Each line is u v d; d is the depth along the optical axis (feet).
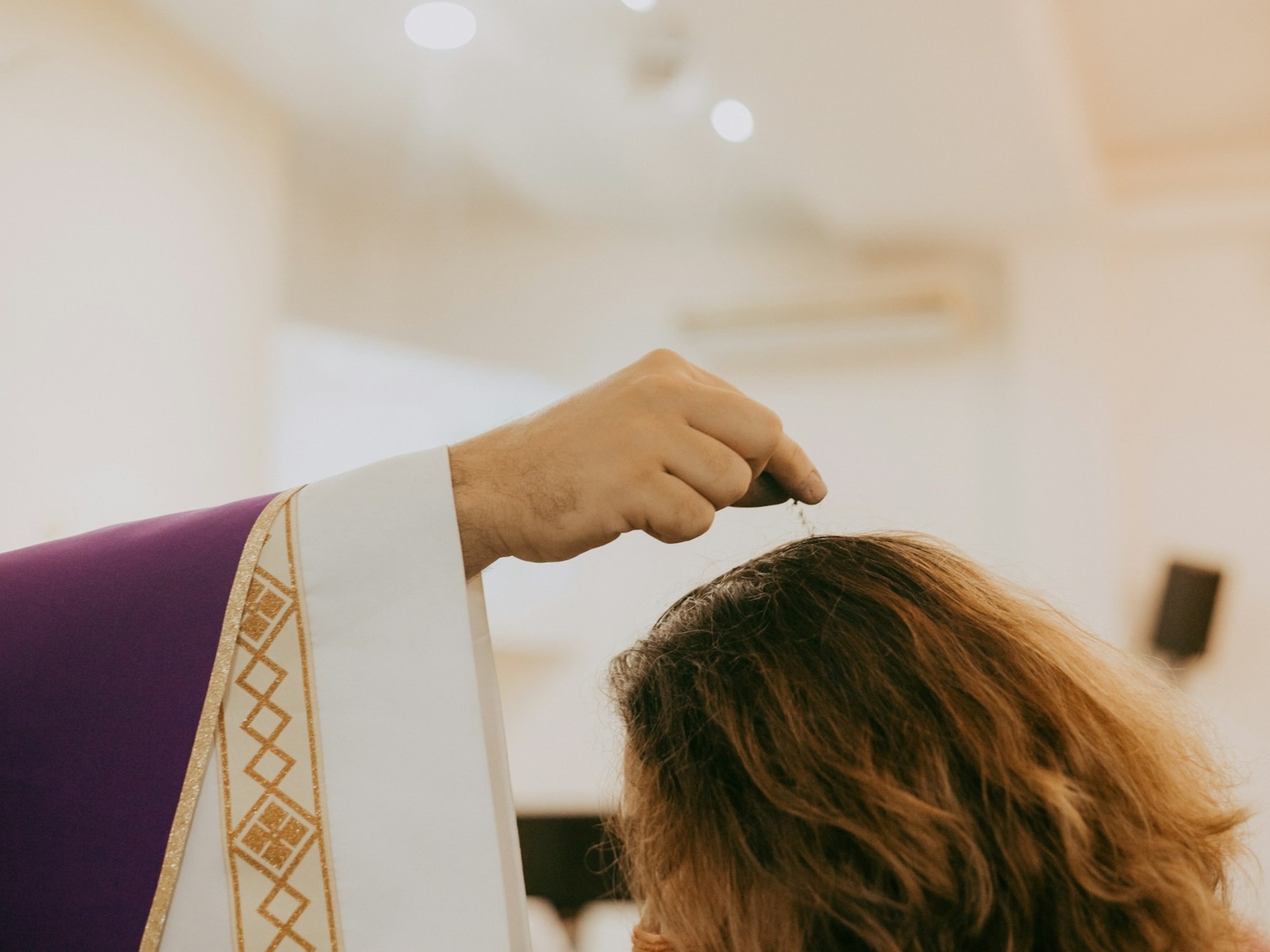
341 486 2.39
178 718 2.23
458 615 2.28
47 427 7.95
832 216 12.82
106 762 2.21
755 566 2.39
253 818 2.21
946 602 2.20
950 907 1.84
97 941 2.16
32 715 2.23
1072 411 13.08
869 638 2.11
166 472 9.26
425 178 13.37
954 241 13.56
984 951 1.84
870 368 14.05
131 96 9.14
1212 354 13.24
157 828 2.19
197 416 9.75
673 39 9.59
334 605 2.30
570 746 13.89
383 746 2.25
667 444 2.16
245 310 10.63
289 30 9.81
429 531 2.30
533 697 14.11
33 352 7.85
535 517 2.25
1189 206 12.90
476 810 2.23
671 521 2.15
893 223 13.01
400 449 13.83
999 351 13.71
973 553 13.06
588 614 14.21
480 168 13.11
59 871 2.18
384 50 10.23
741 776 2.03
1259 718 12.46
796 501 2.41
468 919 2.19
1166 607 12.37
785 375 14.26
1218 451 13.10
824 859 1.91
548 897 9.78
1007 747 1.97
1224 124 12.12
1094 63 10.85
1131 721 2.23
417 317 14.53
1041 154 10.89
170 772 2.20
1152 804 2.11
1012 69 9.08
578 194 13.73
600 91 10.89
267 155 11.23
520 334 14.76
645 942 2.21
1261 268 13.17
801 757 1.99
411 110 11.53
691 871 2.06
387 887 2.20
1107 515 12.84
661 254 14.79
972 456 13.62
